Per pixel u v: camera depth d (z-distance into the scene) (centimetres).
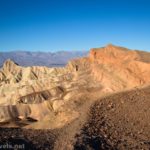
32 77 17650
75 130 1468
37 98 10325
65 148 1185
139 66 7719
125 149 1296
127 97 2317
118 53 9469
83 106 2516
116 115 1870
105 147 1271
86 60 14738
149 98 2220
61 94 10025
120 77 8219
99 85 8988
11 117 8300
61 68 17075
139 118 1798
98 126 1579
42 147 1237
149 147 1348
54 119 2903
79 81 10356
